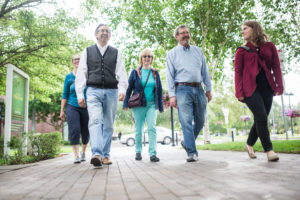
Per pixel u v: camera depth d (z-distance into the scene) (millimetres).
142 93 5148
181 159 5039
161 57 11484
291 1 10258
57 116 32188
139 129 5316
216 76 12602
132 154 7945
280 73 3922
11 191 2266
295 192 1715
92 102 4141
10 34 12531
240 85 3939
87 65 4340
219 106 34062
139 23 10703
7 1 12023
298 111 20391
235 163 3625
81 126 5707
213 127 53312
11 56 12609
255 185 2020
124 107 5391
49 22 12188
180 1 10344
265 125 3742
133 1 10742
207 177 2559
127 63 11031
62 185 2514
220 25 10672
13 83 7582
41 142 6812
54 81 15070
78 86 4277
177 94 4480
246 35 4016
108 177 2959
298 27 10875
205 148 8070
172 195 1837
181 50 4539
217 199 1634
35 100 29031
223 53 11781
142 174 3094
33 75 14359
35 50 12609
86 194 2031
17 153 6332
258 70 3865
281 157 4055
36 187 2441
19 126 8141
